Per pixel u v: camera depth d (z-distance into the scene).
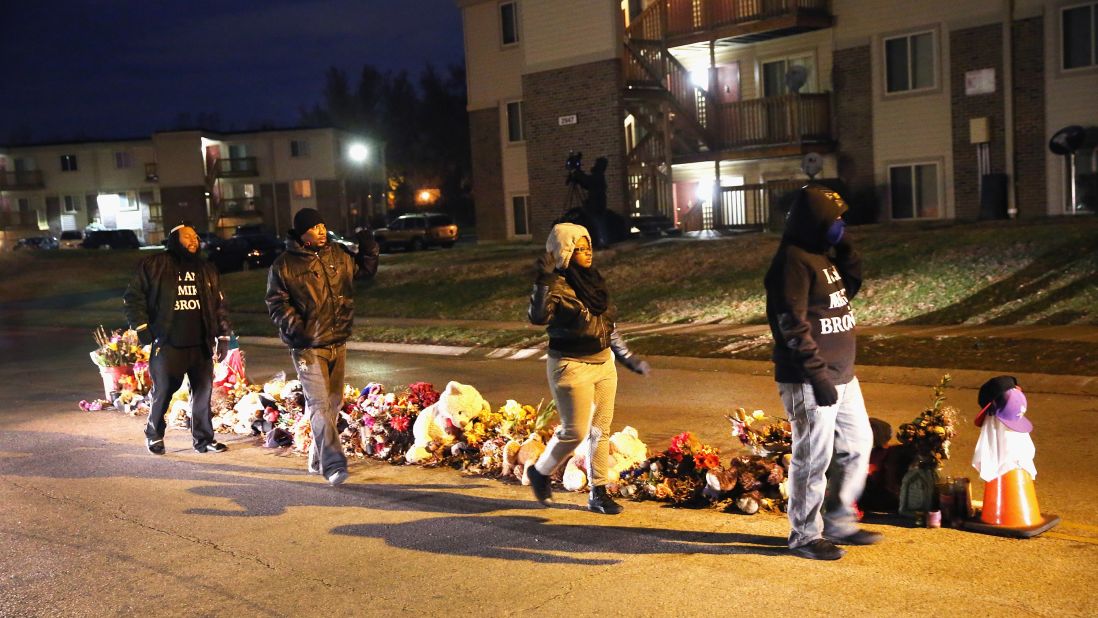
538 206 31.86
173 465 8.96
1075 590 4.95
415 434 8.55
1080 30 24.09
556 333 6.48
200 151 75.38
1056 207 24.86
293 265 7.58
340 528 6.76
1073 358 11.12
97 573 6.02
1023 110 25.19
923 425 6.17
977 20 25.66
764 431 6.80
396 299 24.03
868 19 27.55
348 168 79.25
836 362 5.47
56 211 83.19
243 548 6.41
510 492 7.54
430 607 5.25
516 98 36.22
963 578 5.18
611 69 29.27
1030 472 5.88
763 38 29.42
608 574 5.57
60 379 15.30
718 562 5.65
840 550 5.55
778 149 28.17
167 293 9.09
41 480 8.55
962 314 14.70
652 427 9.55
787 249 5.41
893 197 27.81
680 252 23.23
